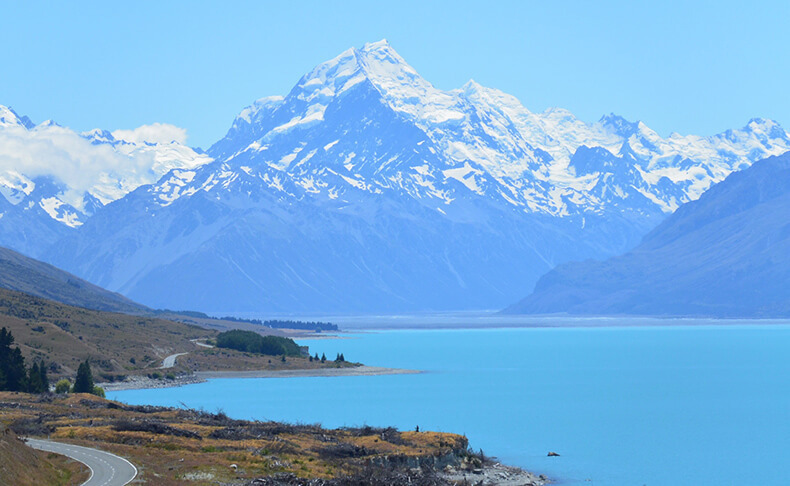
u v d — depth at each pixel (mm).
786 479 120625
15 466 73688
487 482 109062
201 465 90375
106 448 94438
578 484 117062
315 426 131250
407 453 110500
